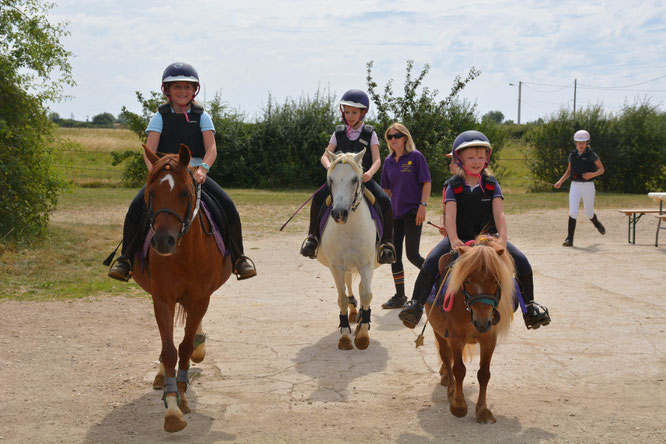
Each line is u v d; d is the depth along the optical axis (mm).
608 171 27906
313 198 6719
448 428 4141
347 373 5285
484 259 3887
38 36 11570
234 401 4648
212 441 3967
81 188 26234
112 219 15766
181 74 5043
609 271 9523
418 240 7617
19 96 11375
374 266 6832
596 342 6020
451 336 4285
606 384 4918
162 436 4043
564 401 4578
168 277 4281
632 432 4012
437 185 26984
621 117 27922
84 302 7770
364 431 4109
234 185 30797
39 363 5516
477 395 4750
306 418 4328
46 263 9781
